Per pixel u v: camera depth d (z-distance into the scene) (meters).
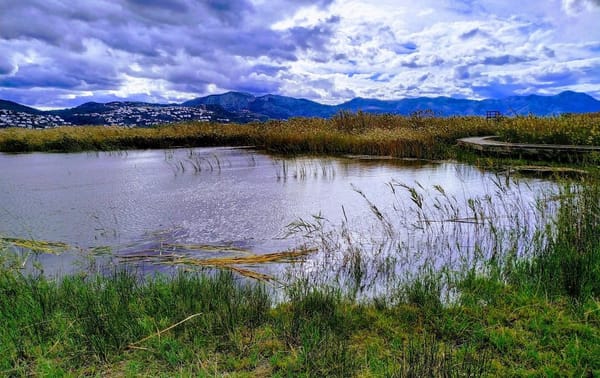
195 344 3.27
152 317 3.74
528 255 5.25
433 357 2.82
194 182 12.00
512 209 7.88
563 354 2.95
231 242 6.43
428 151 16.52
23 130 26.78
